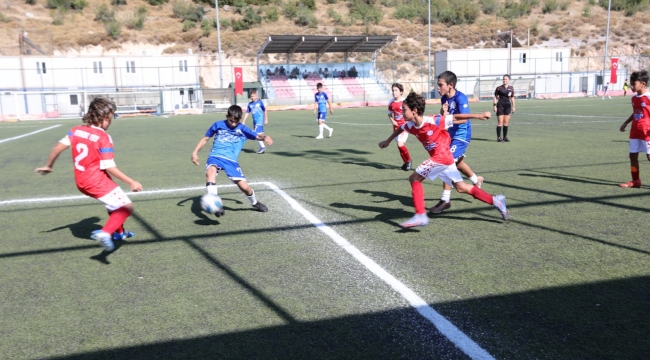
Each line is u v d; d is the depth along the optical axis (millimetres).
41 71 38719
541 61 47062
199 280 4023
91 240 5230
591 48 59875
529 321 3178
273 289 3805
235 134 6035
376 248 4688
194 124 23891
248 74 52688
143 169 9969
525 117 21250
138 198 7195
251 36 57812
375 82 45812
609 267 4047
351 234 5156
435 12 68438
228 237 5172
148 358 2873
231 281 3984
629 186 7082
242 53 54969
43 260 4633
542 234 4969
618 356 2760
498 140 13094
